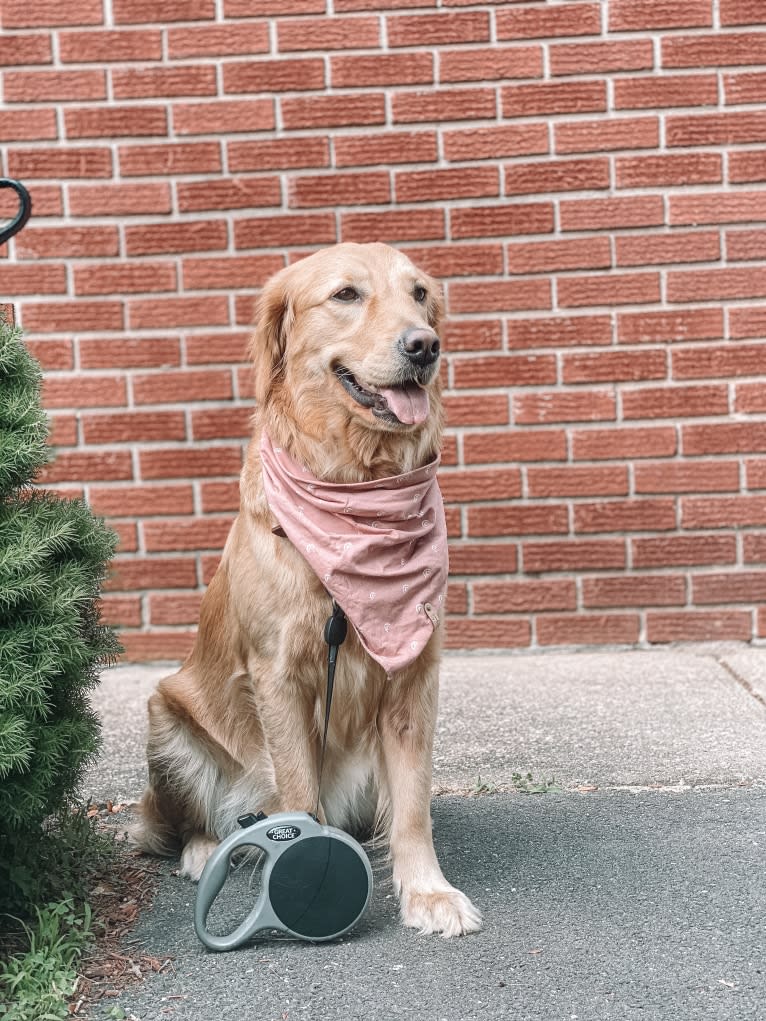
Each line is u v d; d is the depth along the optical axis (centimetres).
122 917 221
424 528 225
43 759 208
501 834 237
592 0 310
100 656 219
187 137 314
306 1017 189
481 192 314
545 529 318
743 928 211
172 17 312
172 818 240
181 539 319
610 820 240
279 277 236
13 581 202
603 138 313
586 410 316
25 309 317
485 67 312
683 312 315
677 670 303
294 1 311
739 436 316
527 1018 185
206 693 237
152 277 316
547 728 274
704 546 317
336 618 219
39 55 312
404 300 228
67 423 318
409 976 201
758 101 312
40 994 194
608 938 210
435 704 226
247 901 223
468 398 317
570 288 315
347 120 313
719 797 245
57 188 315
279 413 232
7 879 218
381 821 233
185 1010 193
